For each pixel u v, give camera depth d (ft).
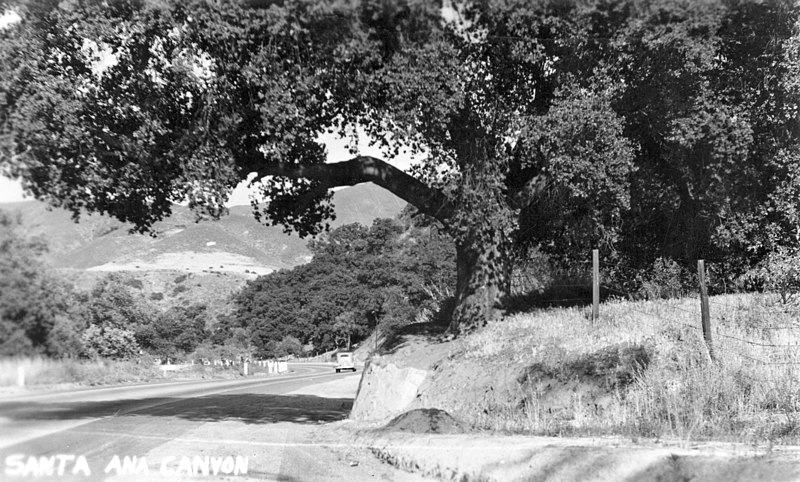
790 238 50.65
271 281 276.41
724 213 49.62
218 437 35.29
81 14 36.40
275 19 36.70
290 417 51.44
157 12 36.96
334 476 27.91
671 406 31.30
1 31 36.14
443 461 28.66
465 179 46.42
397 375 47.14
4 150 35.22
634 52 42.19
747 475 22.13
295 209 53.36
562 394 35.76
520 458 27.04
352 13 37.32
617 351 37.11
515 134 46.01
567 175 44.75
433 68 40.47
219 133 40.70
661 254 55.31
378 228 296.30
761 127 47.88
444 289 96.84
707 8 40.01
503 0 39.37
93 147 38.83
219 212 41.98
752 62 45.52
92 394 31.09
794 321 40.93
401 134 43.09
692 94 44.21
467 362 43.21
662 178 50.67
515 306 52.90
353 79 40.98
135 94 40.19
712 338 36.94
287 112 40.04
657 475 23.52
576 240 56.39
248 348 248.73
